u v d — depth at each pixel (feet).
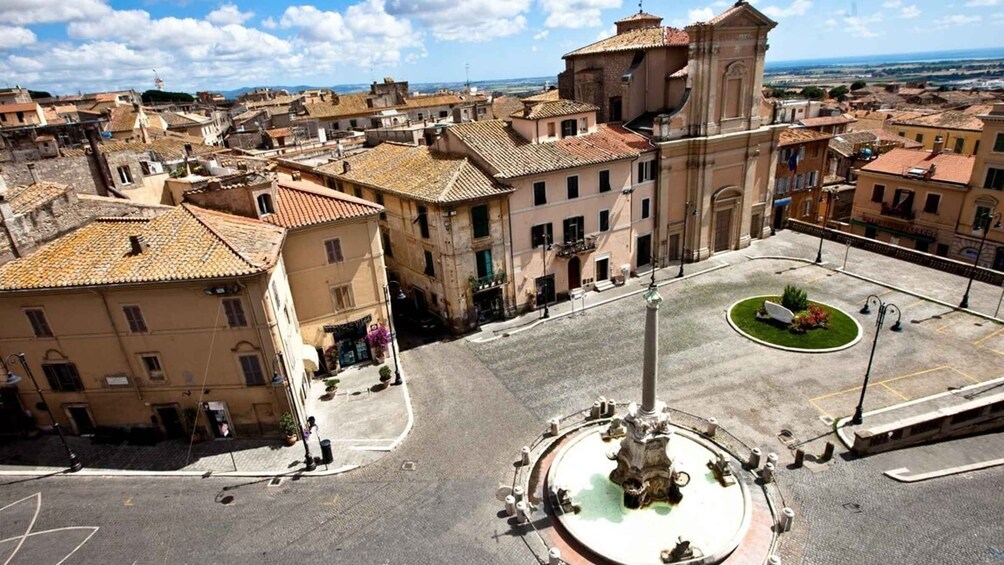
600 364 114.52
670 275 158.61
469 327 133.08
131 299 86.63
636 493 75.15
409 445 92.63
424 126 210.18
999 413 90.12
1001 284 135.85
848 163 216.95
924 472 79.97
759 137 164.35
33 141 124.88
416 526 75.46
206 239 89.92
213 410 95.14
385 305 120.26
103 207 104.88
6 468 90.22
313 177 173.88
